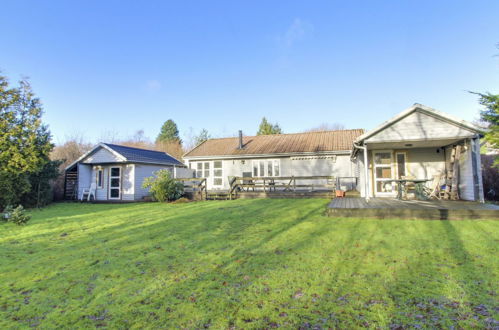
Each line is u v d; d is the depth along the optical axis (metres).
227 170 19.52
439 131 9.92
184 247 5.62
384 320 2.69
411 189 12.56
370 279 3.70
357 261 4.41
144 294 3.49
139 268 4.47
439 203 9.20
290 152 17.86
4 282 4.02
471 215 7.30
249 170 19.06
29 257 5.26
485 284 3.44
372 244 5.34
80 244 6.15
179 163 21.16
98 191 18.11
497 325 2.55
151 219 9.21
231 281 3.80
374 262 4.34
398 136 10.25
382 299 3.13
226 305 3.12
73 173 18.89
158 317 2.91
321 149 17.52
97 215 10.78
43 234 7.39
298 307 3.01
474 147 9.73
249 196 15.34
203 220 8.56
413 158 12.68
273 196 14.92
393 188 12.72
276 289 3.49
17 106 13.19
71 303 3.31
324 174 17.50
